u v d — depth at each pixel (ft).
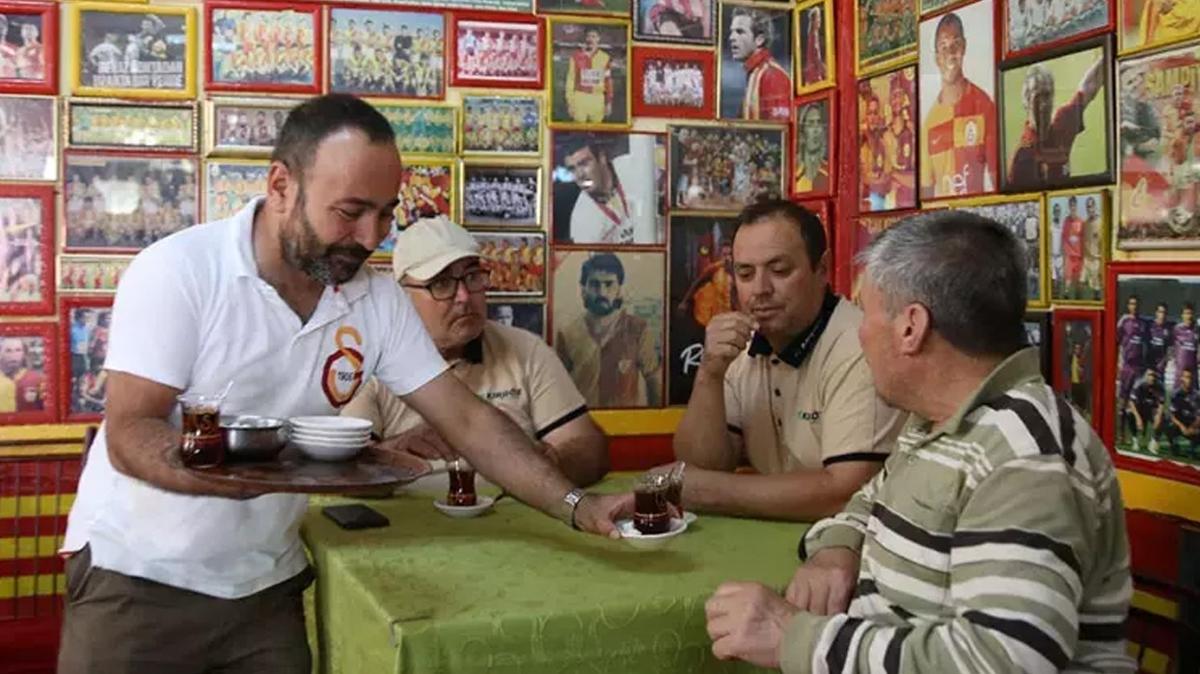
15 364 10.76
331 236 5.82
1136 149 7.93
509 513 7.41
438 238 8.97
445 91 11.60
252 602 6.52
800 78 12.20
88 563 6.39
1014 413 4.57
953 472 4.61
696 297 12.32
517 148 11.82
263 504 6.44
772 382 8.08
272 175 5.97
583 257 12.02
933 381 4.87
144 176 10.98
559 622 5.19
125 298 5.93
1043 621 4.13
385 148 5.82
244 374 6.19
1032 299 8.93
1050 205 8.71
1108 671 4.58
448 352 9.17
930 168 10.12
